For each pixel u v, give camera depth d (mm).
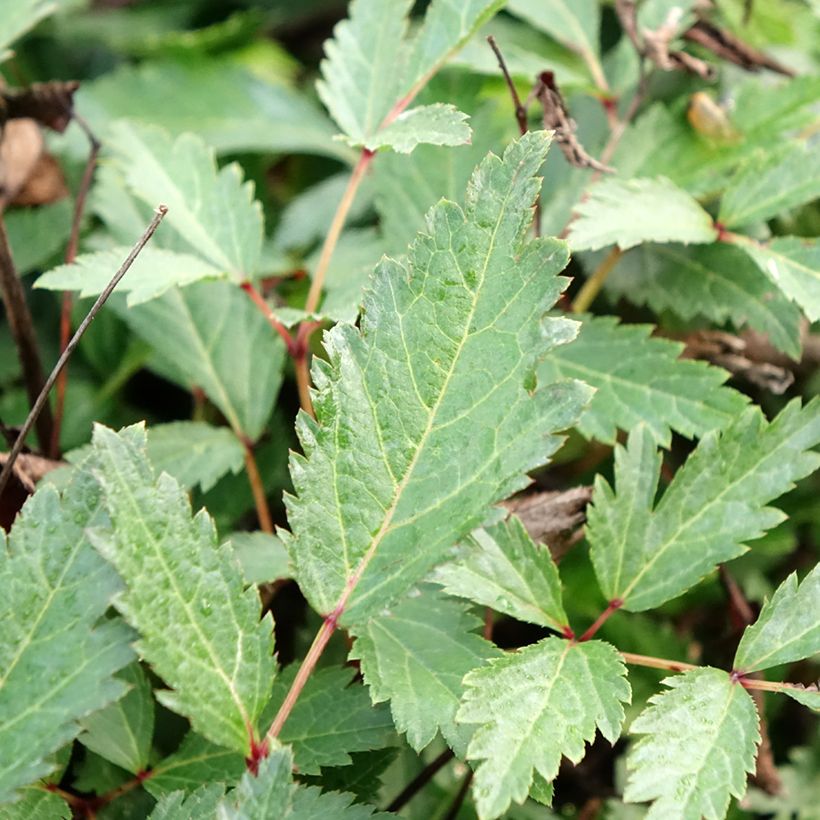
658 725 412
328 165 631
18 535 404
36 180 519
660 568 431
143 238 420
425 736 413
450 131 442
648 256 489
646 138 492
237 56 637
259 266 504
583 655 419
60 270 443
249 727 405
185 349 486
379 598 411
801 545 501
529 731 407
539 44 582
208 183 468
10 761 397
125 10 673
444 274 415
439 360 415
